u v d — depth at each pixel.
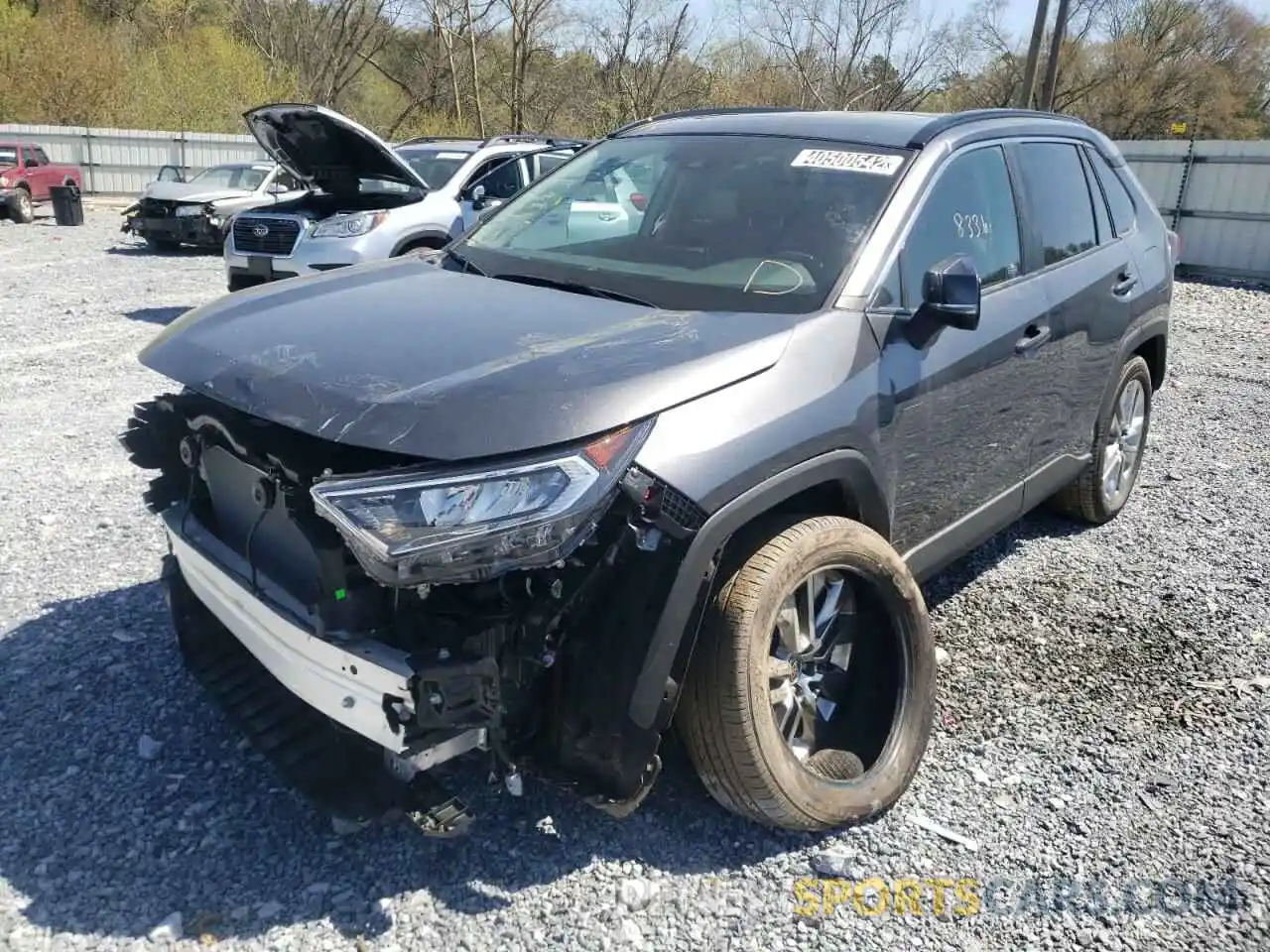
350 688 2.44
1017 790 3.27
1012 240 4.02
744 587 2.70
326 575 2.44
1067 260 4.39
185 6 42.00
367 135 8.89
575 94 38.25
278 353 2.75
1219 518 5.72
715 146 3.93
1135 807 3.21
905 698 3.12
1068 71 42.94
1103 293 4.61
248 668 3.08
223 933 2.53
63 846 2.78
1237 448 7.14
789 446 2.73
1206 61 43.81
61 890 2.63
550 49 36.66
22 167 20.08
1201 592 4.73
